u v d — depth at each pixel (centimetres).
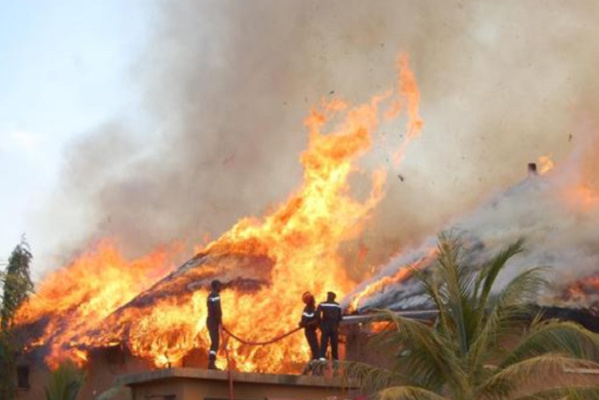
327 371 1716
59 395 2442
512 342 1495
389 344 1396
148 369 2789
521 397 1347
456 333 1418
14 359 2712
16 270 2703
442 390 1384
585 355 1379
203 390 1633
